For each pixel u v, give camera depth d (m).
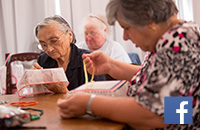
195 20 3.29
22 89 1.52
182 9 3.42
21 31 3.53
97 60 1.40
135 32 0.94
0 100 1.43
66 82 1.60
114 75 1.41
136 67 1.42
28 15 3.55
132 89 1.19
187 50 0.86
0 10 3.56
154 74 0.85
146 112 0.82
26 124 0.86
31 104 1.22
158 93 0.82
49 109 1.10
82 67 1.81
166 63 0.85
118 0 0.90
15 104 1.24
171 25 0.94
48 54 1.77
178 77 0.84
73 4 3.55
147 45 0.98
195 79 0.87
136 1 0.87
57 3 3.59
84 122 0.87
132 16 0.88
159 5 0.88
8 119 0.79
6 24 3.49
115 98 0.88
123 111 0.83
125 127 0.88
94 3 3.57
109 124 0.84
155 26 0.91
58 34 1.71
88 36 2.72
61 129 0.80
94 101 0.89
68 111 0.91
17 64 3.16
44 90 1.57
